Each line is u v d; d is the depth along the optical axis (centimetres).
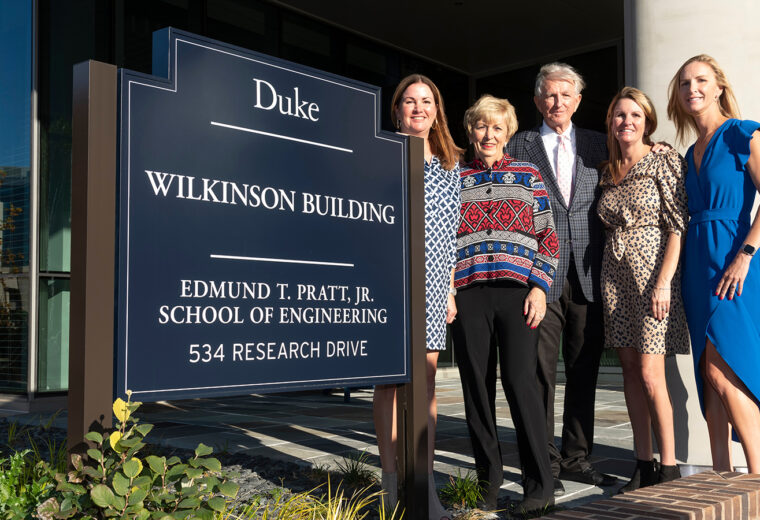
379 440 310
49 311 786
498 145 337
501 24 1089
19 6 810
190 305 221
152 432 575
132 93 212
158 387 213
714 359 309
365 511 318
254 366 236
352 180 272
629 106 355
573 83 385
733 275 299
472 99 1310
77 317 199
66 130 815
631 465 431
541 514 311
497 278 323
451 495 341
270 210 245
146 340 211
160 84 218
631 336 351
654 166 344
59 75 809
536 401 321
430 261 309
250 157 241
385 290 279
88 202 198
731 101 330
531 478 322
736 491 216
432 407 315
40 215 780
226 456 465
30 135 782
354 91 275
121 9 861
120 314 206
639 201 345
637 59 416
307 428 599
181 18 917
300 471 410
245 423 632
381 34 1140
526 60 1240
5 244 800
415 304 287
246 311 236
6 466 326
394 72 1197
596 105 1162
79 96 203
